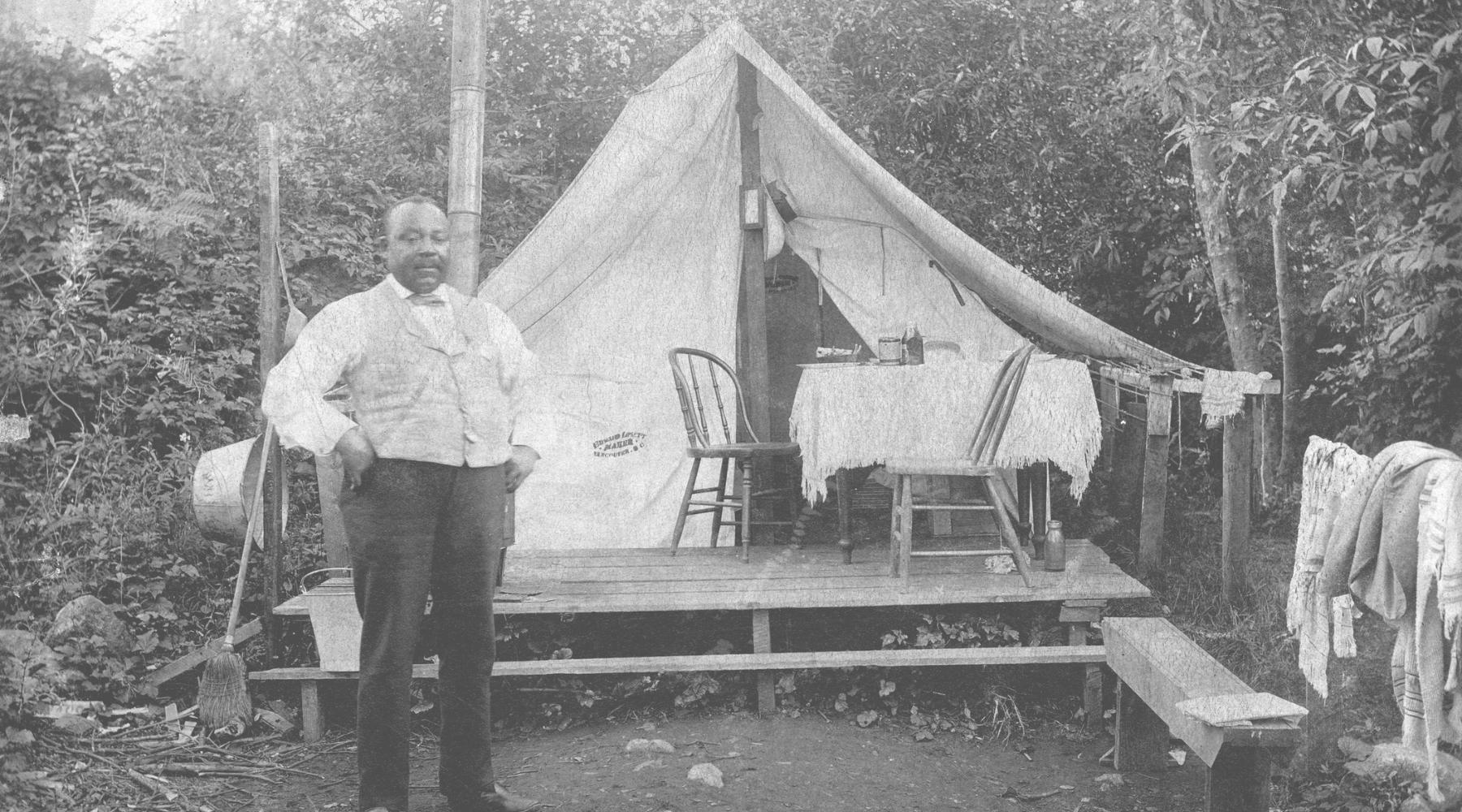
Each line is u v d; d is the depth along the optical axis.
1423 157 3.71
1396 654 2.63
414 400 2.64
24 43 5.14
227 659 3.52
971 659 3.57
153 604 4.08
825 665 3.60
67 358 4.69
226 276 5.34
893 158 6.43
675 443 4.84
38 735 3.27
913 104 6.18
